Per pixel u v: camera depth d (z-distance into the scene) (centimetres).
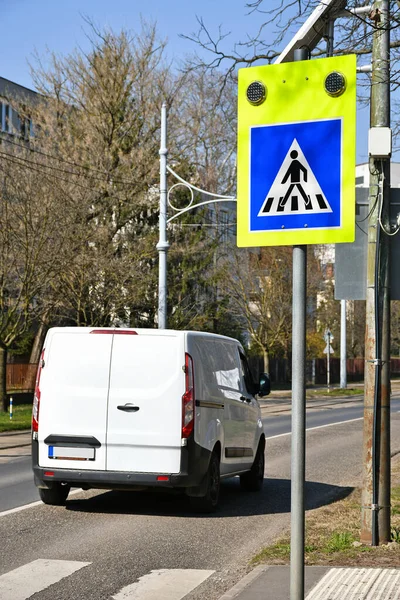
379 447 900
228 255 4878
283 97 475
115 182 3669
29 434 2478
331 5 754
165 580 790
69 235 3147
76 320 3525
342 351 5522
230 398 1277
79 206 3259
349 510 1160
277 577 756
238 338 5262
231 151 4206
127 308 3656
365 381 908
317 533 974
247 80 482
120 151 3756
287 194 471
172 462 1121
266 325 5238
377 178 870
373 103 898
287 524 1091
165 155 2847
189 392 1131
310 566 787
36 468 1158
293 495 438
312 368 6600
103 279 3400
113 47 3828
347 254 894
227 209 4678
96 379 1149
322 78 468
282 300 5228
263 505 1255
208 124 3809
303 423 439
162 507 1223
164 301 2838
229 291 5012
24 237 3069
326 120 467
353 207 460
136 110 3853
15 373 3912
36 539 975
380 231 881
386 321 900
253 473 1405
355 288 899
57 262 3109
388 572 754
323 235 463
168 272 3884
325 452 2014
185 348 1142
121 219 3669
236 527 1070
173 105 3869
